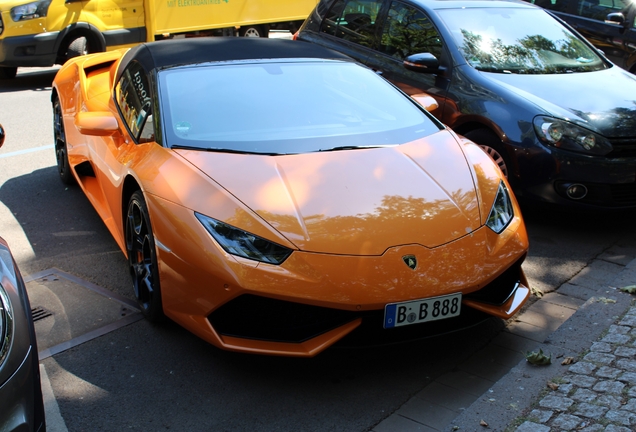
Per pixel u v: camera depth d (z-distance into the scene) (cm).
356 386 283
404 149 343
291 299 260
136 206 332
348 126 360
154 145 339
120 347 312
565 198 445
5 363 195
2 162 619
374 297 262
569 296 366
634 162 437
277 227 276
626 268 395
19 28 940
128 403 271
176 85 371
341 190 299
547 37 560
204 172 305
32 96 925
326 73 405
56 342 316
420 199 301
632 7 838
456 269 277
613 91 484
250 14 1254
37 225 468
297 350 269
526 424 249
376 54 594
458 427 251
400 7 585
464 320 296
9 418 192
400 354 308
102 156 404
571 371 285
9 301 211
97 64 521
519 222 318
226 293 266
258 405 270
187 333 325
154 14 1087
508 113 465
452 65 516
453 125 503
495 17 566
